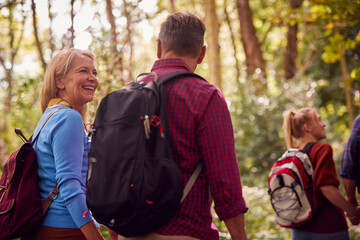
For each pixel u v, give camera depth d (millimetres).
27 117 6238
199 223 1776
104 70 4430
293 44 13250
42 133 2168
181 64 1927
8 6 6527
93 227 2043
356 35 8156
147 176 1672
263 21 16625
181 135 1782
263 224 6254
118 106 1800
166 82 1839
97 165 1742
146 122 1711
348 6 6434
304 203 3055
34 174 2125
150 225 1686
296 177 3084
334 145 10008
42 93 2381
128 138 1720
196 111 1773
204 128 1758
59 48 5297
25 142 2307
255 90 10609
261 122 10125
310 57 14406
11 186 2096
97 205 1697
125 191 1664
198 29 1969
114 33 5121
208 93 1797
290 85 10359
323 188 3006
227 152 1757
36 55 8734
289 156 3184
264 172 9898
